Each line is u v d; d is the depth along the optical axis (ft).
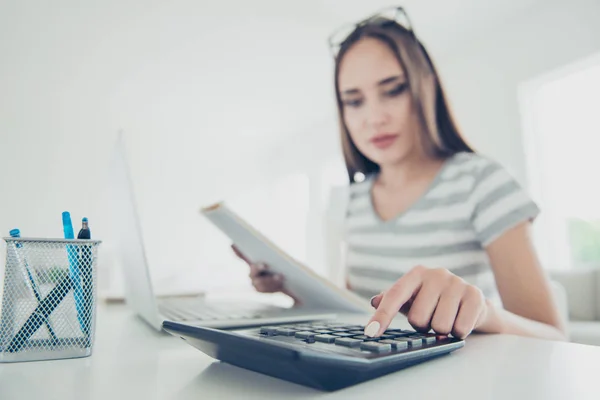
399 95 3.13
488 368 0.87
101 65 9.87
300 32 8.64
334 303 1.82
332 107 12.89
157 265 14.56
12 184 11.84
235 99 12.16
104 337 1.36
